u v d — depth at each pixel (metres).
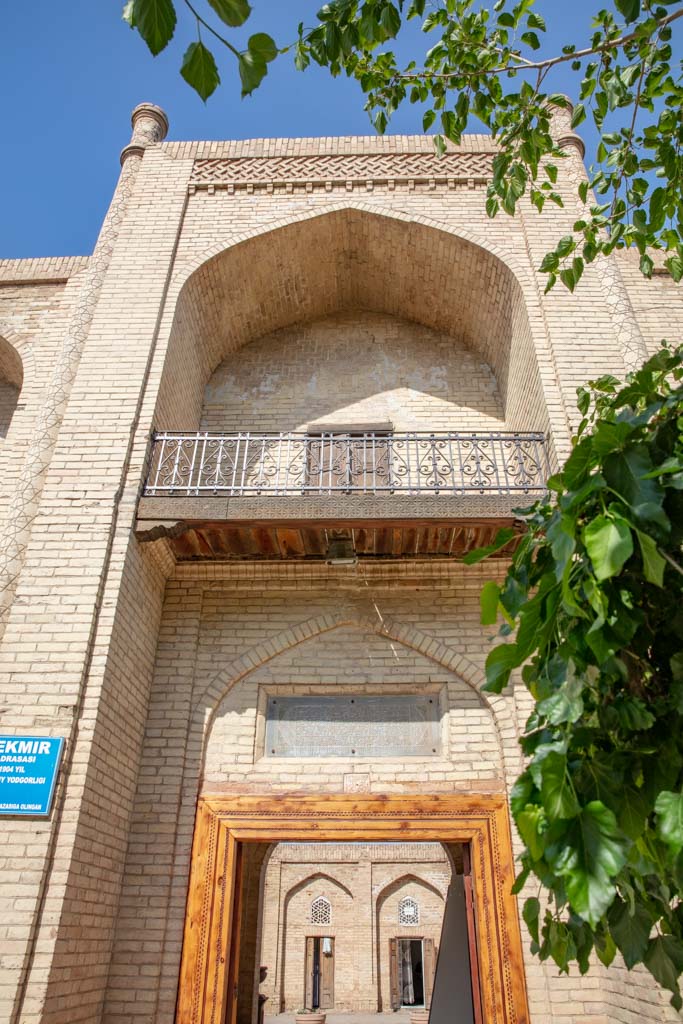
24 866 4.34
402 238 7.59
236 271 7.53
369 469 7.34
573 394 6.29
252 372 8.12
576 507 1.99
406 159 7.86
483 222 7.42
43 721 4.80
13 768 4.59
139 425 6.13
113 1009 4.89
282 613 6.34
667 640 2.29
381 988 18.14
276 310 8.22
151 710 5.90
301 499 5.75
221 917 5.21
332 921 18.86
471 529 5.90
